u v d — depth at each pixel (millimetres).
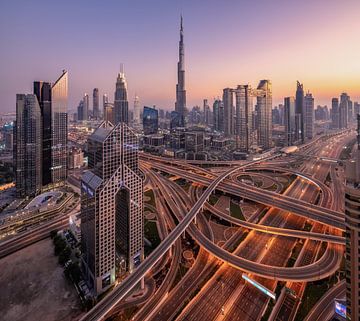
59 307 165125
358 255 93750
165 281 185000
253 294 169750
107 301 149875
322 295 165625
